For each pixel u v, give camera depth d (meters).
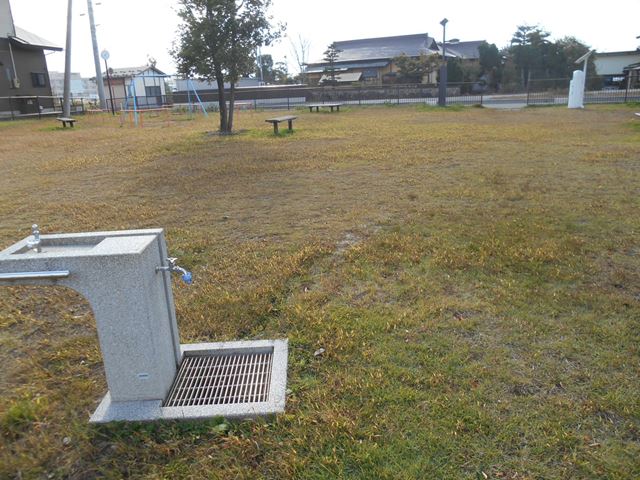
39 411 2.76
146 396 2.71
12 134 19.41
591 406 2.65
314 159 10.88
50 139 17.25
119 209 7.18
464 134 14.54
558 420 2.56
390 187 7.93
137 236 2.73
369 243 5.25
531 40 46.47
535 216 6.04
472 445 2.42
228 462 2.38
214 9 15.33
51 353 3.41
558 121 18.03
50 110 34.09
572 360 3.09
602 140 12.59
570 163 9.49
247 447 2.44
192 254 5.20
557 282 4.19
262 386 2.93
